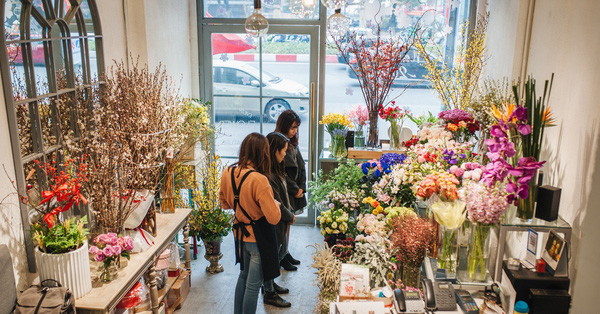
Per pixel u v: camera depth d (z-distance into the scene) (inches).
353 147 185.3
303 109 202.5
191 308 144.9
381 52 178.1
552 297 89.7
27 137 99.0
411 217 106.1
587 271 92.4
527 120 95.9
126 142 109.9
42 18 102.7
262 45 196.5
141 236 115.5
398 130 177.5
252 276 125.3
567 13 109.0
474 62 169.3
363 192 146.4
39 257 90.7
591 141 93.3
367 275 100.0
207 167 170.2
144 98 121.0
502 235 98.4
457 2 183.3
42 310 82.9
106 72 131.1
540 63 125.9
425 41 188.5
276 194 135.2
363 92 181.0
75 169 111.0
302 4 120.4
